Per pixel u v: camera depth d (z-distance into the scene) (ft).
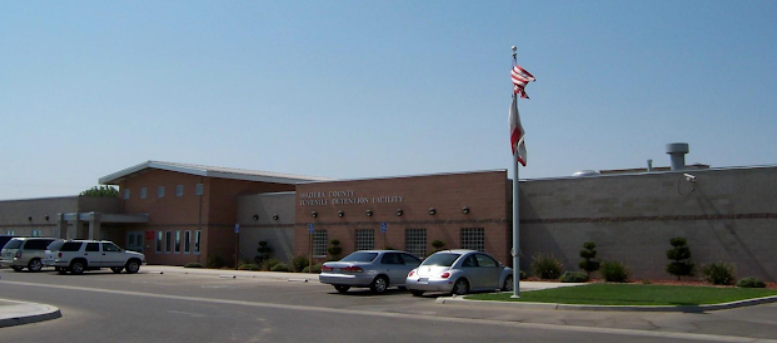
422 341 40.83
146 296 72.28
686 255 89.76
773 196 86.58
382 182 121.39
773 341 41.37
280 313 56.08
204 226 147.95
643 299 61.77
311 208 131.54
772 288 79.51
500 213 106.11
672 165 108.37
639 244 95.71
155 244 158.10
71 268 115.75
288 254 139.03
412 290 74.84
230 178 151.02
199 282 97.40
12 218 179.83
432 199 114.42
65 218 156.04
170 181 157.38
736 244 88.53
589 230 99.91
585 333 44.65
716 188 90.74
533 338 42.19
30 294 73.36
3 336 42.29
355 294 76.07
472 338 42.14
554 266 98.48
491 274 73.82
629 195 97.30
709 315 53.78
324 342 40.24
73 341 40.42
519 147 67.10
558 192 103.40
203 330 45.14
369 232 122.31
